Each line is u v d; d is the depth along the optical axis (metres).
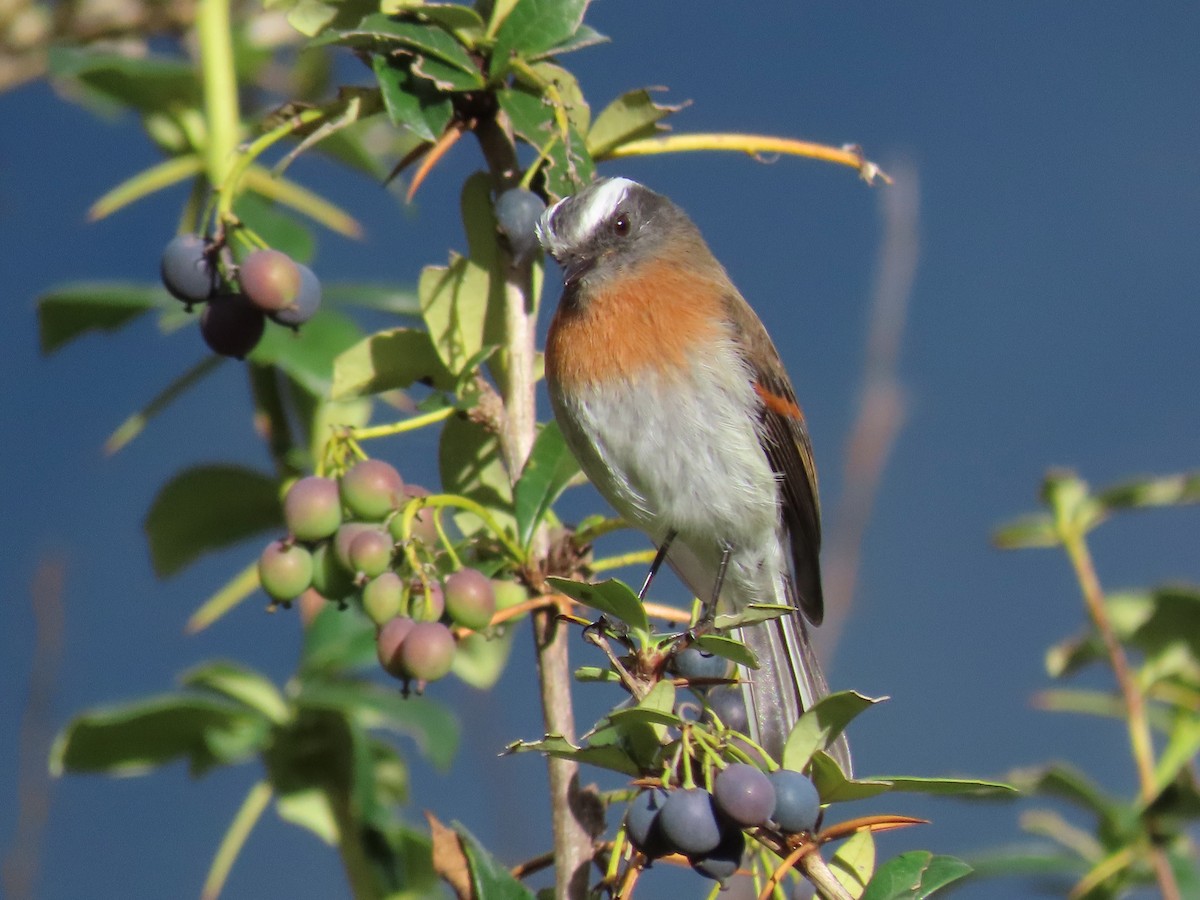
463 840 5.17
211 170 7.85
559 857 5.47
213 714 6.86
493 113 6.41
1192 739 7.16
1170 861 7.05
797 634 8.70
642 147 6.46
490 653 7.87
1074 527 7.93
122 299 7.82
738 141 6.48
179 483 7.70
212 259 6.11
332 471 5.90
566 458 6.19
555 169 6.12
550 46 6.21
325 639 7.13
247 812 6.82
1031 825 7.34
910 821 4.94
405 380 6.48
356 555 5.64
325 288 7.92
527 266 6.33
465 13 6.20
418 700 6.98
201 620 7.26
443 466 6.56
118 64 8.32
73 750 6.81
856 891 5.25
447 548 5.70
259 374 7.72
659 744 5.14
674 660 6.09
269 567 5.79
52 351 8.06
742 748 5.30
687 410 8.73
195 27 10.26
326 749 6.92
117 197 7.89
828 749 5.79
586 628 5.75
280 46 10.63
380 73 6.09
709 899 5.00
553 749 5.01
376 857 6.85
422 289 6.33
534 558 5.97
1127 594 8.10
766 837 4.93
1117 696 8.02
